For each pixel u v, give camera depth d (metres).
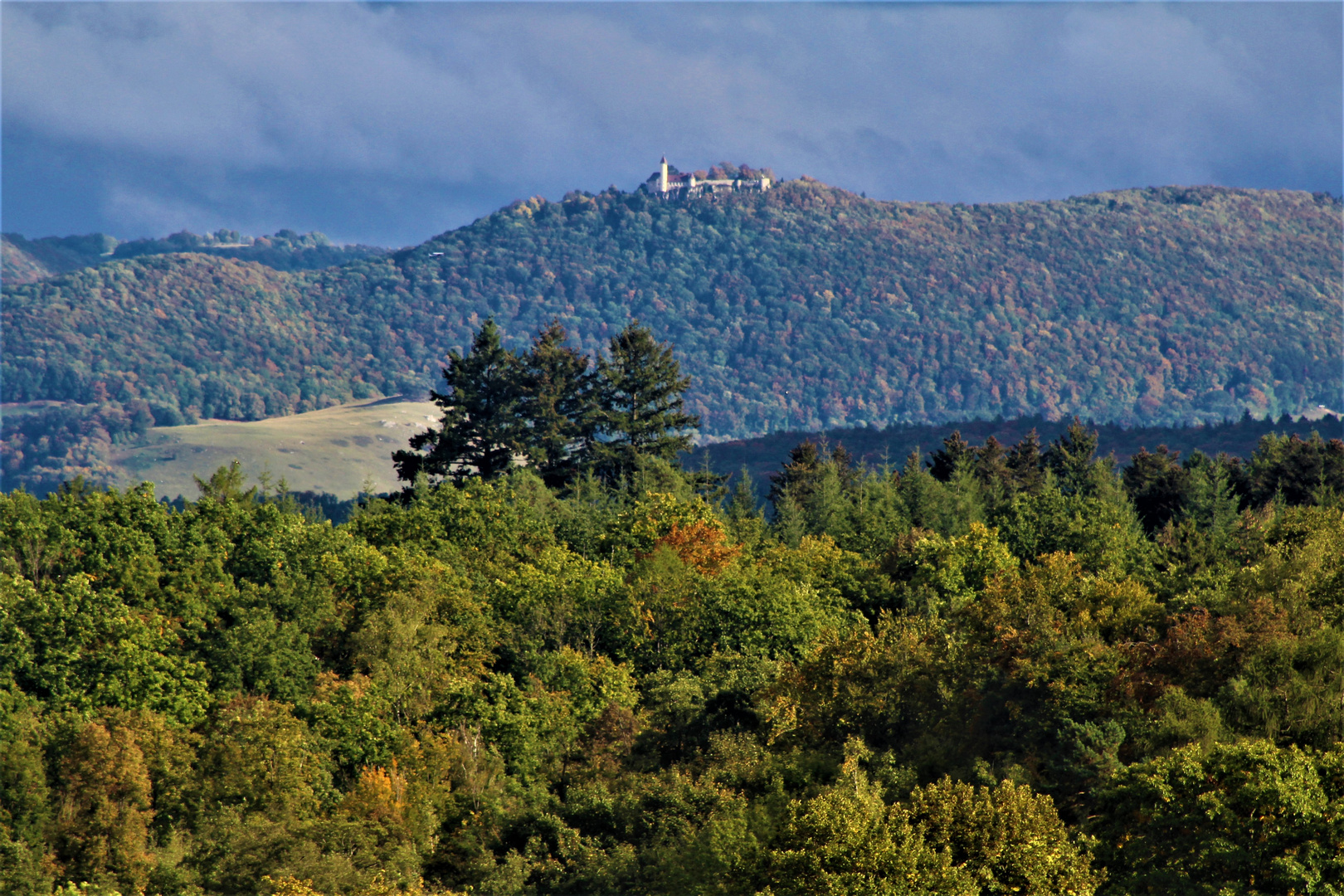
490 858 188.25
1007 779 143.62
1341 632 170.50
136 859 180.75
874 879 128.50
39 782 182.62
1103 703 169.88
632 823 190.62
